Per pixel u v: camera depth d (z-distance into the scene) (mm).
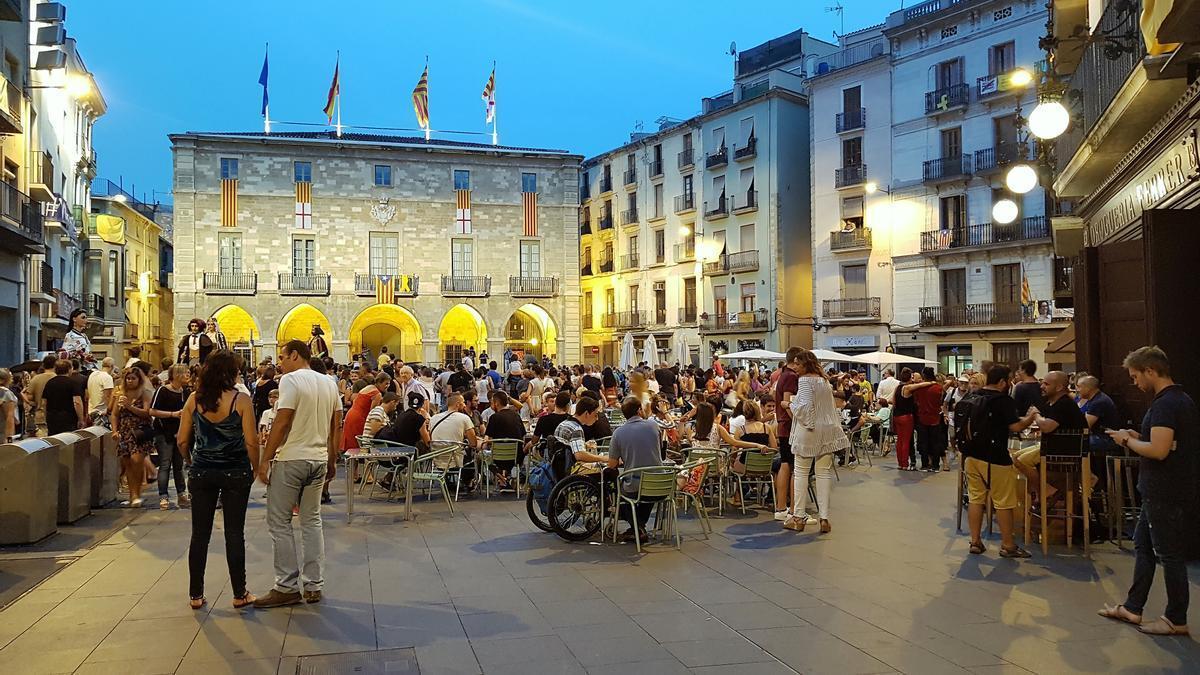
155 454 13266
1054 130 8656
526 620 6203
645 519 9102
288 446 6609
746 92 49656
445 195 49250
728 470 11375
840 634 5887
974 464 8445
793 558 8258
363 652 5496
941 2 39625
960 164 36719
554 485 9367
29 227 21406
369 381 15203
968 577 7488
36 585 7121
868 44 44531
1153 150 9320
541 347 53719
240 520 6508
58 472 9617
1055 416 8547
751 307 46906
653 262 53938
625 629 5992
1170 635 5812
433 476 10844
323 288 46750
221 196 45688
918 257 38688
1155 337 8227
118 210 46531
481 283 49344
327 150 47312
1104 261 10234
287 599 6562
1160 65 7766
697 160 50594
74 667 5207
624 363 33594
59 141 30344
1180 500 5758
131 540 8992
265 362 14203
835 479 13930
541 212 50906
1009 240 35031
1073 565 7922
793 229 46094
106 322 39719
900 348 39469
